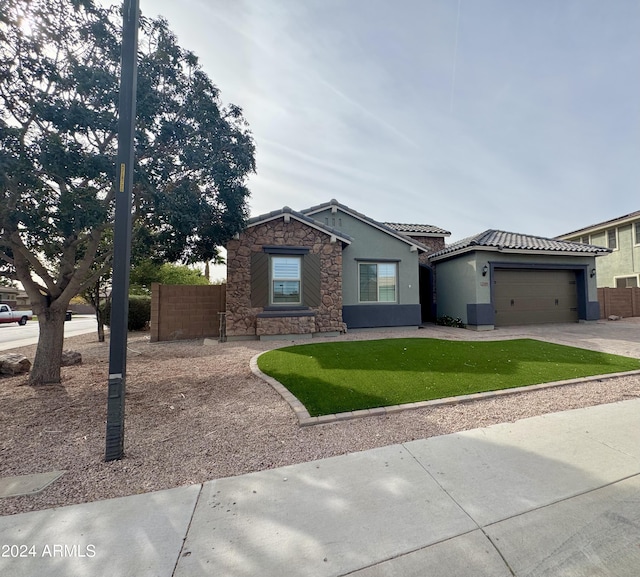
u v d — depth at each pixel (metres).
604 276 21.69
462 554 1.99
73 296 6.39
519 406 4.61
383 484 2.75
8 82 5.09
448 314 15.13
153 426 4.07
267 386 5.65
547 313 14.64
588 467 2.98
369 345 9.19
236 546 2.07
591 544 2.07
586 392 5.20
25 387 5.79
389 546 2.05
